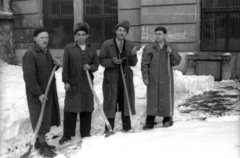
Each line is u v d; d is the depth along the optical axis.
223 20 10.02
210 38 10.20
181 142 3.28
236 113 5.77
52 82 4.04
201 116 5.60
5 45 12.69
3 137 4.29
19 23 12.95
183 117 5.54
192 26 10.12
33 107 3.87
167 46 4.74
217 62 9.70
